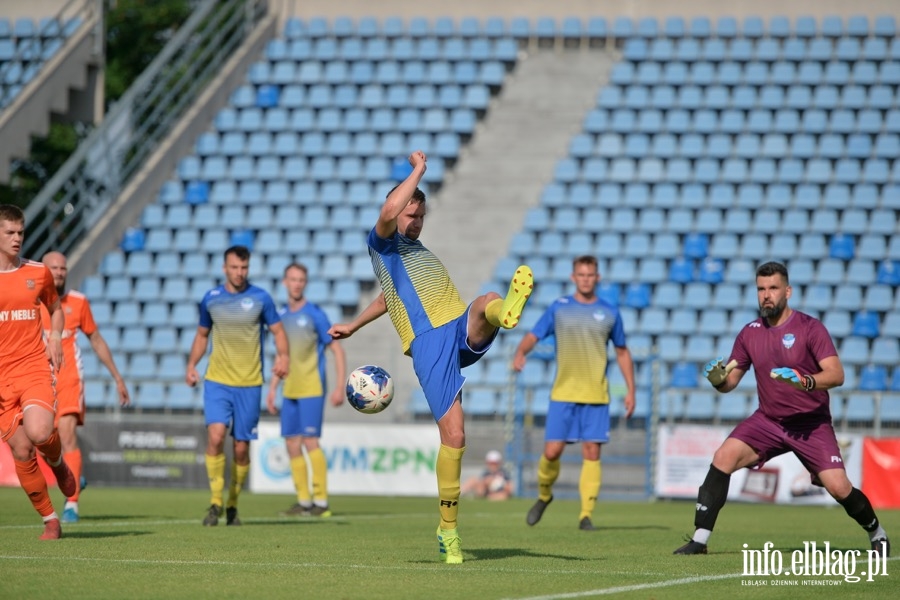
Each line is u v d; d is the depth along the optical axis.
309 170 93.38
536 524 42.06
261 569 24.44
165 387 78.19
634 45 98.75
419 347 25.50
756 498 60.94
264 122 97.12
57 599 19.69
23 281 28.69
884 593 22.09
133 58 123.50
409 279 25.64
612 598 20.34
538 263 84.75
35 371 28.92
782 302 28.58
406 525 39.62
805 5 99.25
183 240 88.69
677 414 73.06
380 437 64.56
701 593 21.42
